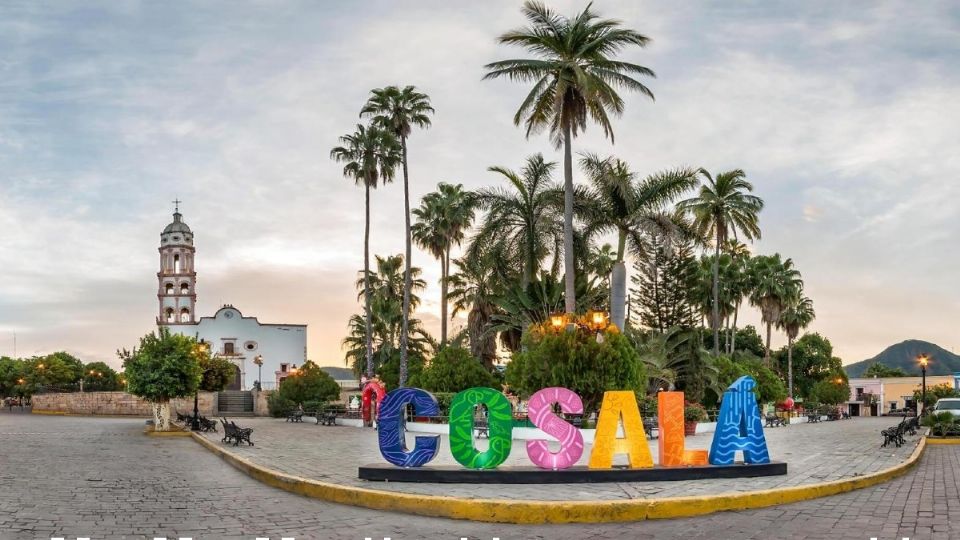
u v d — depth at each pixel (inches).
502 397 569.6
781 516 461.1
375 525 442.6
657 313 2162.9
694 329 2037.4
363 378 2038.6
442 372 1513.3
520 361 1185.4
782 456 812.0
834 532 411.2
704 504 475.8
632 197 1418.6
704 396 1637.6
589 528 436.1
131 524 440.5
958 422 1242.6
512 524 449.4
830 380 3400.6
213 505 512.1
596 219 1441.9
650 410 1203.2
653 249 1523.1
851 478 590.2
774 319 2662.4
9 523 437.1
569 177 1283.2
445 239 2138.3
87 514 471.8
